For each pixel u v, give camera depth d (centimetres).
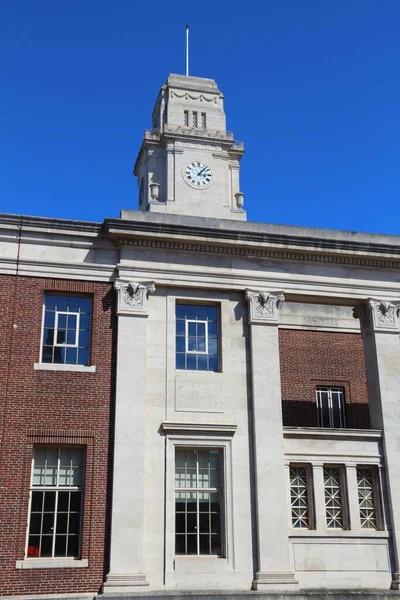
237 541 1956
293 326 2883
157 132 5312
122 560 1838
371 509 2130
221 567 1920
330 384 2847
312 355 2866
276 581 1911
